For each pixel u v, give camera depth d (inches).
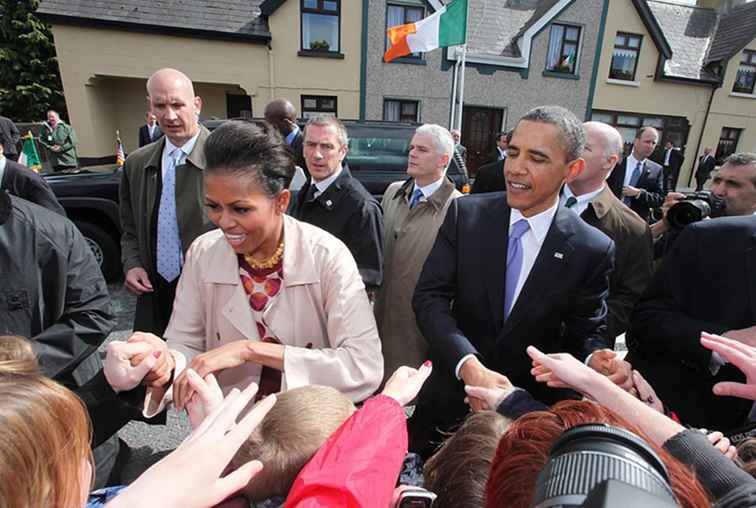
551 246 53.8
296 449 28.5
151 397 43.4
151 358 40.6
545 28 525.3
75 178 175.5
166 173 89.4
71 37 432.1
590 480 14.7
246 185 39.3
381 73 492.4
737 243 54.5
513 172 51.2
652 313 60.8
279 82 475.8
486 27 538.3
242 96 518.9
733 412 56.3
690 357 55.7
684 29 638.5
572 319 56.6
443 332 53.0
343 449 24.5
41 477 18.4
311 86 482.6
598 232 55.9
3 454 17.2
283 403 31.9
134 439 92.3
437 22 320.8
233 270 47.8
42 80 620.7
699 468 26.3
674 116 602.9
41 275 48.2
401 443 26.8
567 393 57.1
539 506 15.0
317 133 86.4
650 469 15.7
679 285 58.7
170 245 90.8
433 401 61.1
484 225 57.0
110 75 448.1
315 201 88.5
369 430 26.1
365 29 474.6
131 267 91.8
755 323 53.3
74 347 49.7
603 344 55.2
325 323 49.8
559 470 15.9
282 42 465.1
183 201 88.0
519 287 55.5
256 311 49.1
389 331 95.3
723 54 600.7
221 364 40.8
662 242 91.0
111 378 40.1
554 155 49.5
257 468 24.1
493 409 39.7
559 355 39.6
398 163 211.5
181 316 51.4
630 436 17.0
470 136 548.1
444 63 506.3
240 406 25.7
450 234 59.3
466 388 42.6
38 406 19.2
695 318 57.1
